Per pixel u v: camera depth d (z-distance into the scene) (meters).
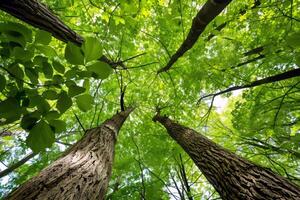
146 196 5.82
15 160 7.66
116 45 4.94
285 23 4.37
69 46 0.98
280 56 3.72
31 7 2.07
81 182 2.00
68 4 3.92
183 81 6.34
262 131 5.21
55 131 1.15
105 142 3.33
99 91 7.39
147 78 7.02
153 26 5.10
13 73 1.15
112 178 6.98
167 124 6.22
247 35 5.25
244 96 5.47
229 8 5.06
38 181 1.79
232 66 5.06
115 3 3.05
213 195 7.45
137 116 7.98
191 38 3.75
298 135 3.99
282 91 5.68
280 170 5.94
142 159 7.05
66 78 1.14
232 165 2.83
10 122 1.11
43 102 1.10
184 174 6.68
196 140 4.16
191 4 4.72
